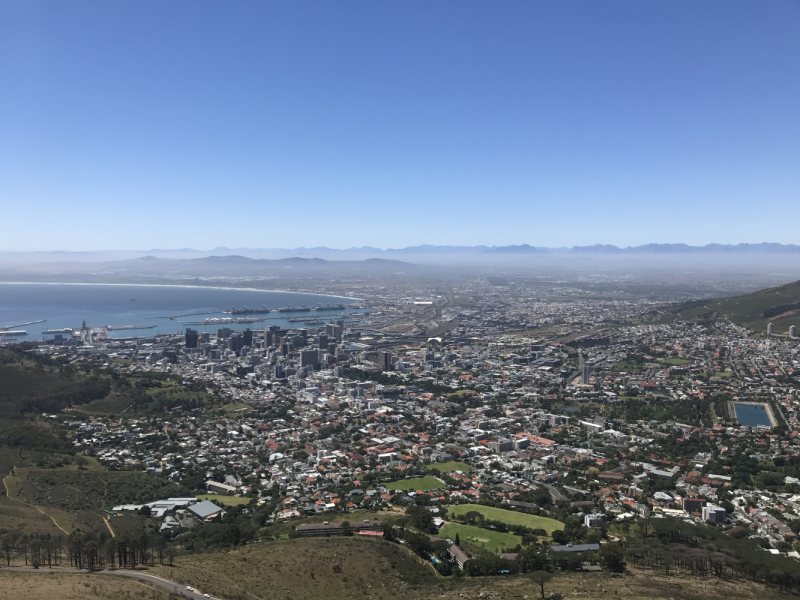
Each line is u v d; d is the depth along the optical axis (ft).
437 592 465.06
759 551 541.75
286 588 468.75
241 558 542.16
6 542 540.11
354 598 460.55
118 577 469.98
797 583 467.11
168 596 422.00
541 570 517.96
